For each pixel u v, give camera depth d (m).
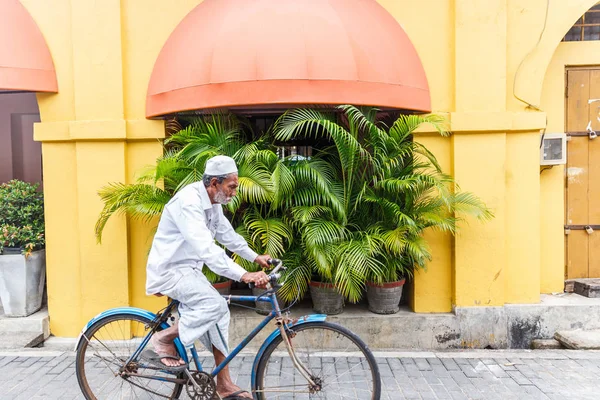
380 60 4.59
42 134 5.10
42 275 5.41
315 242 4.41
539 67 5.08
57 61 5.12
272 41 4.42
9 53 4.76
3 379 4.16
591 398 3.81
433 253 5.16
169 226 3.29
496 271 5.05
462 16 5.00
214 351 3.40
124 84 5.10
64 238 5.19
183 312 3.27
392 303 5.05
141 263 5.15
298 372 3.38
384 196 4.89
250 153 4.54
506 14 5.01
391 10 5.11
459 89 5.03
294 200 4.82
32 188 5.45
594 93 5.62
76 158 5.09
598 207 5.70
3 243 5.06
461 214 5.02
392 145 4.75
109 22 5.02
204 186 3.23
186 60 4.63
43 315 5.26
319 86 4.38
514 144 5.12
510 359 4.60
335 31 4.51
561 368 4.38
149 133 5.07
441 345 5.05
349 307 5.30
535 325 5.11
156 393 3.47
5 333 5.07
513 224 5.15
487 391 3.94
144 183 5.06
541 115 5.02
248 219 4.80
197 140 4.61
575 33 5.68
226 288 4.99
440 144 5.12
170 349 3.37
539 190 5.19
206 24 4.72
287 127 4.44
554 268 5.62
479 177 5.03
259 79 4.36
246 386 4.01
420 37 5.11
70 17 5.09
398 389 3.98
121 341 4.89
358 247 4.47
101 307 5.09
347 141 4.53
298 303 5.41
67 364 4.47
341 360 3.72
